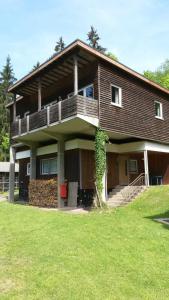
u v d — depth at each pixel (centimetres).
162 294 539
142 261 686
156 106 1959
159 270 644
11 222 1061
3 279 568
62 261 650
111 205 1527
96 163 1446
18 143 2119
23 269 611
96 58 1518
